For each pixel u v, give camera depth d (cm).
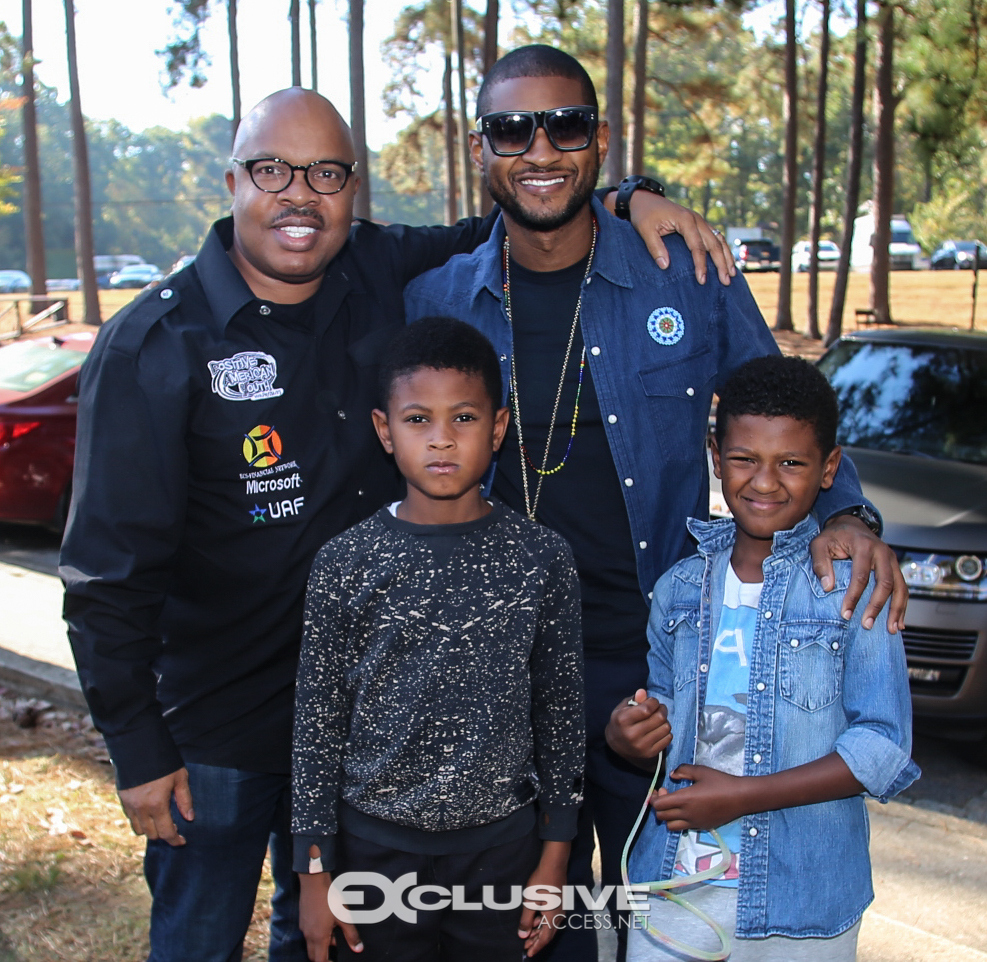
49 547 831
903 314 2792
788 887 223
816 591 227
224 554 247
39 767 439
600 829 281
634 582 278
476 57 2911
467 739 214
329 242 247
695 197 7250
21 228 7394
